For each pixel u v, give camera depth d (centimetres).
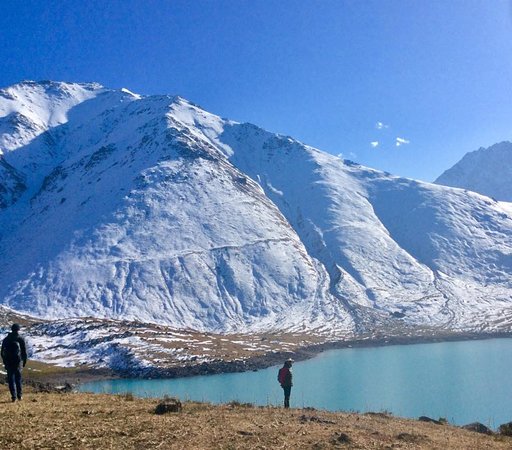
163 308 15375
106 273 16612
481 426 2389
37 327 12638
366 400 7106
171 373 9331
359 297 17812
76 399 2195
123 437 1403
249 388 8094
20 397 2052
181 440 1400
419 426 2106
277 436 1524
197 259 17625
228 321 15338
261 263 18212
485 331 15025
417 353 11906
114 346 10944
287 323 15425
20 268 17712
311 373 9531
